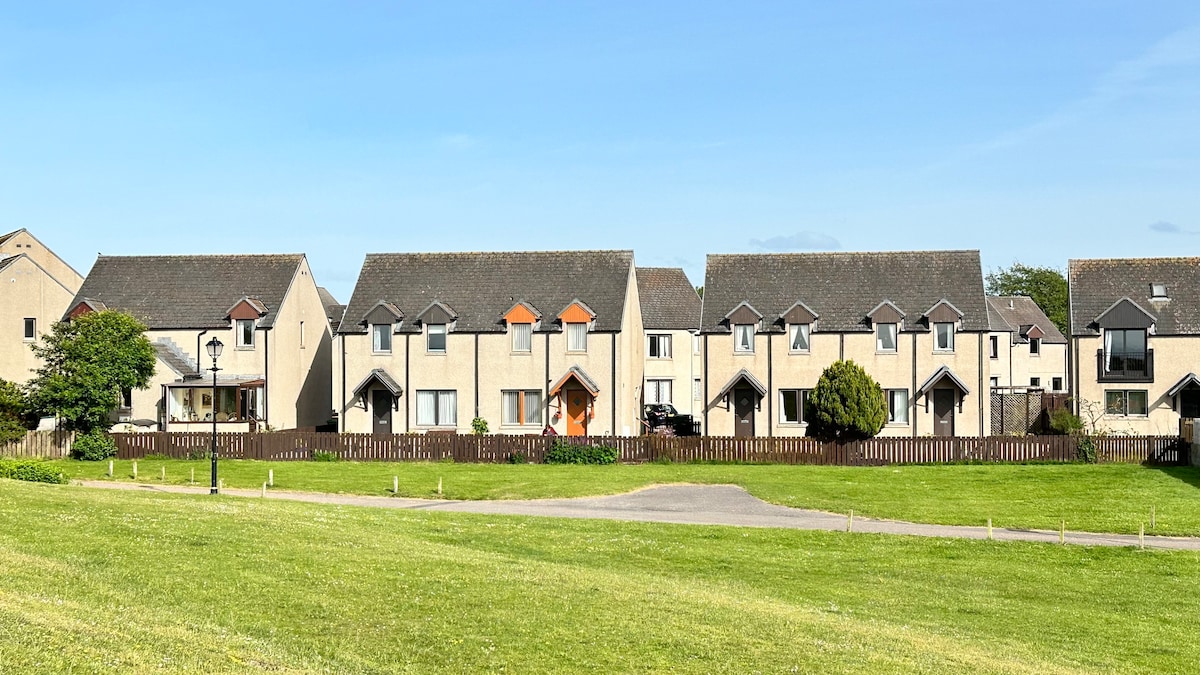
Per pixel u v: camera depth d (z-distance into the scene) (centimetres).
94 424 5612
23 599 1700
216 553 2295
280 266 6881
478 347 6362
